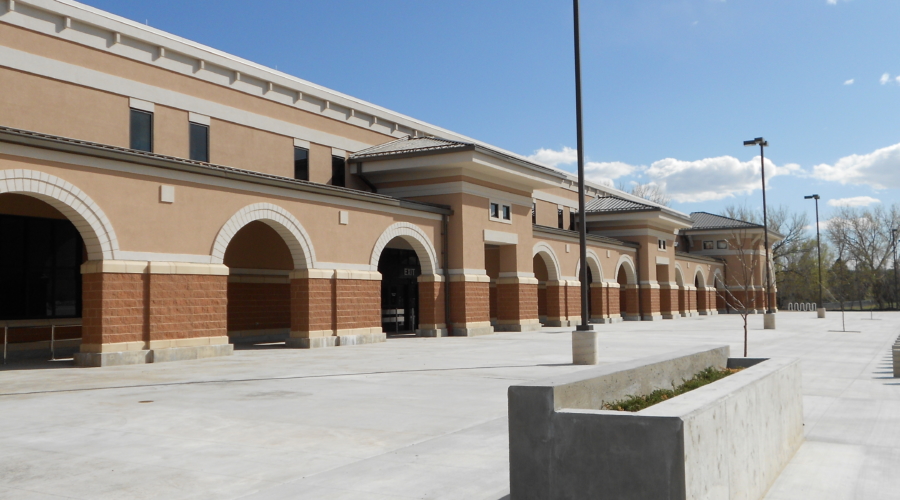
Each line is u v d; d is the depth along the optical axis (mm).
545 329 37000
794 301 99562
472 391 12938
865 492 6691
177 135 24281
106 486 6715
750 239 69375
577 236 41688
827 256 104500
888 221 99312
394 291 34500
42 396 12336
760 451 6609
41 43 20422
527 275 35500
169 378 14977
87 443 8555
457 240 30734
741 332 34000
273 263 27781
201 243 20109
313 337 23656
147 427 9516
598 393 6320
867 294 100875
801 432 8930
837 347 24562
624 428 4895
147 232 18641
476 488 6508
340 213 25172
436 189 31156
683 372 9016
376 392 12805
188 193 19781
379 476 6969
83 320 17719
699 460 4945
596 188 56469
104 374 15766
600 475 4973
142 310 18375
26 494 6457
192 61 24984
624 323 45125
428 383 14102
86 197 17219
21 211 20859
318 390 13078
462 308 30578
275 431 9242
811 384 14484
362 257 26188
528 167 33250
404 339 28453
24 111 19891
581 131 18406
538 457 5223
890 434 9414
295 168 29062
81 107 21359
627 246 49094
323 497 6281
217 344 20328
